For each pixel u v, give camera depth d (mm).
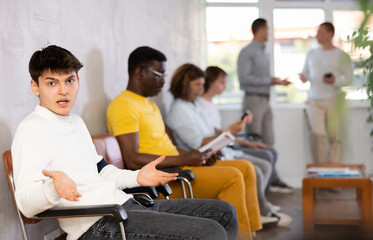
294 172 5559
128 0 3271
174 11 4562
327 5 5648
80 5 2482
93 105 2654
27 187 1394
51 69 1556
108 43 2891
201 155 2580
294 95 5684
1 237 1745
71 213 1405
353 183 3219
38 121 1540
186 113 3180
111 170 1857
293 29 5699
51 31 2158
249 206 2795
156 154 2689
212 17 5766
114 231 1517
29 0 1963
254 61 4840
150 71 2660
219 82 3924
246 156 3814
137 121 2541
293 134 5547
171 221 1524
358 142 5266
